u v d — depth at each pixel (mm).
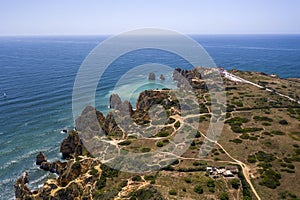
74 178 80000
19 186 82375
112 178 69312
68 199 72000
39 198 77250
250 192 61312
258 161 74625
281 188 63094
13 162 102312
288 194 60781
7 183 90250
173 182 63500
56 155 107875
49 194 75688
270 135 90812
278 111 114938
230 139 88875
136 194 58688
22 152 109750
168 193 58375
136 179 66312
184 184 62594
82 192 70125
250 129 95375
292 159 75812
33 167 99500
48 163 97938
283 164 72875
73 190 71938
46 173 96000
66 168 85750
